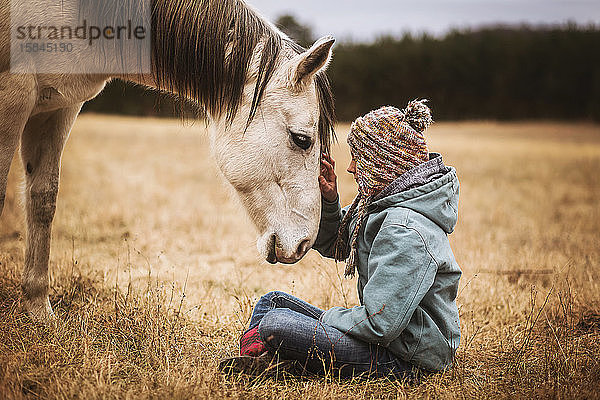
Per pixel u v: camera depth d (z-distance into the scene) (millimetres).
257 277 5004
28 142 3574
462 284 4555
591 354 3236
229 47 3131
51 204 3592
